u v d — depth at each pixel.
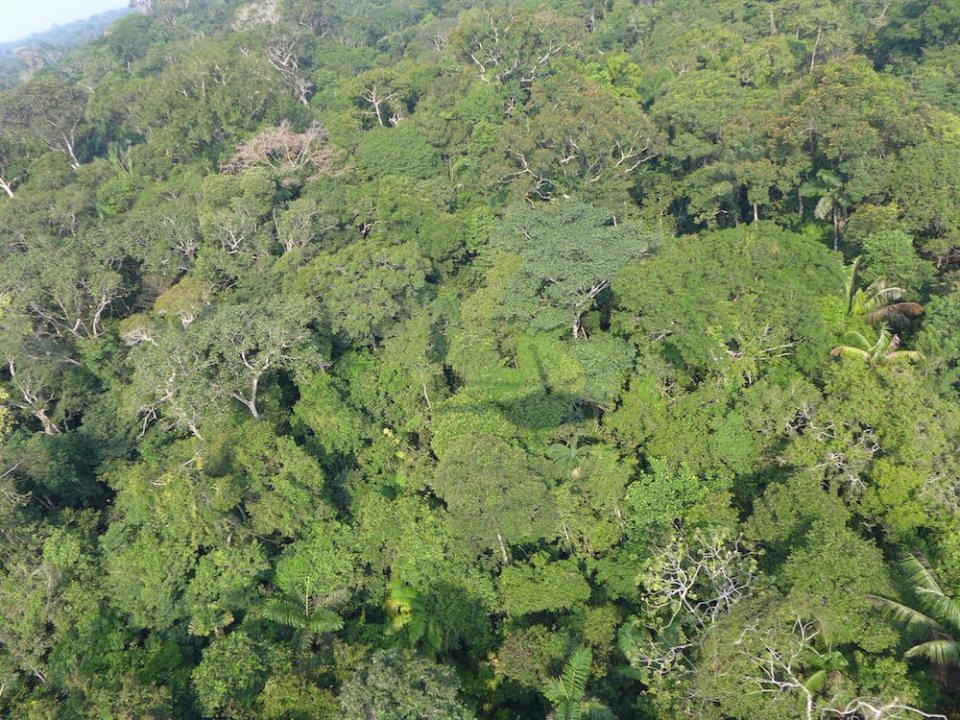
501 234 31.27
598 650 19.39
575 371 25.50
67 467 27.30
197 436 26.89
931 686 15.16
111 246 35.84
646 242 27.95
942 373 23.08
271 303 29.06
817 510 18.92
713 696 15.33
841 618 16.17
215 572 22.08
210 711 18.42
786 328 24.20
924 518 18.39
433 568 22.03
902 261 27.08
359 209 39.56
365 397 29.33
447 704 15.70
